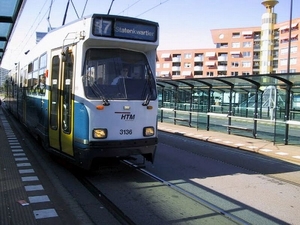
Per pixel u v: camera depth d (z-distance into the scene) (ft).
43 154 31.07
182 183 22.68
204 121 57.67
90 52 22.49
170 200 19.01
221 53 339.77
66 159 24.29
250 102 80.33
